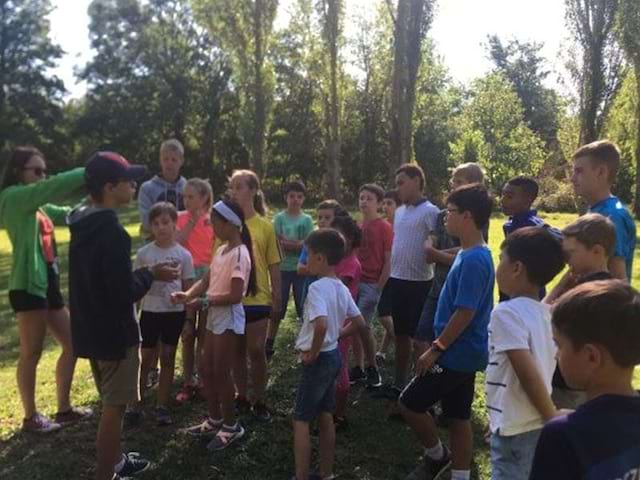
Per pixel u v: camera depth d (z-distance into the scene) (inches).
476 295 131.3
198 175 1699.1
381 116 1342.3
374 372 216.1
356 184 1376.7
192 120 1710.1
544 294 164.6
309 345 147.6
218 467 161.2
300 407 148.2
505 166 1333.7
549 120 2218.3
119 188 140.6
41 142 1759.4
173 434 181.2
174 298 167.9
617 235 133.4
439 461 147.1
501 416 108.5
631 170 1155.9
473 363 135.6
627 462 58.8
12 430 184.4
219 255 173.8
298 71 1334.9
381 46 1309.1
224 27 1085.8
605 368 61.9
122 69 1776.6
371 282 223.5
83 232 138.9
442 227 191.2
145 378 192.9
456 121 1437.0
